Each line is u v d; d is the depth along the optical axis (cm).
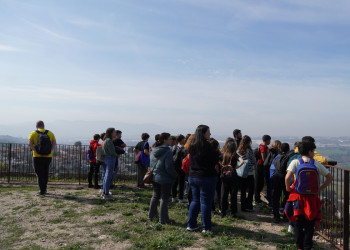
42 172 804
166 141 577
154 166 575
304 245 413
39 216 620
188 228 540
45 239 498
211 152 519
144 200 769
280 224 602
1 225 568
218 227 562
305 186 409
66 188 910
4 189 892
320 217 415
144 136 923
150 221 592
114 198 773
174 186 775
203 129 532
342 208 462
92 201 740
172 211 675
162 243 469
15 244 479
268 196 746
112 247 464
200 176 521
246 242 491
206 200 525
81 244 475
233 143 638
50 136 821
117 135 905
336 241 479
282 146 627
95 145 920
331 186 502
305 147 425
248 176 698
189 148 536
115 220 595
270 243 488
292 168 427
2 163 1073
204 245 472
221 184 680
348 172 448
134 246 465
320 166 420
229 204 766
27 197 774
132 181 1052
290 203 454
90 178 933
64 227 553
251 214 683
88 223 577
